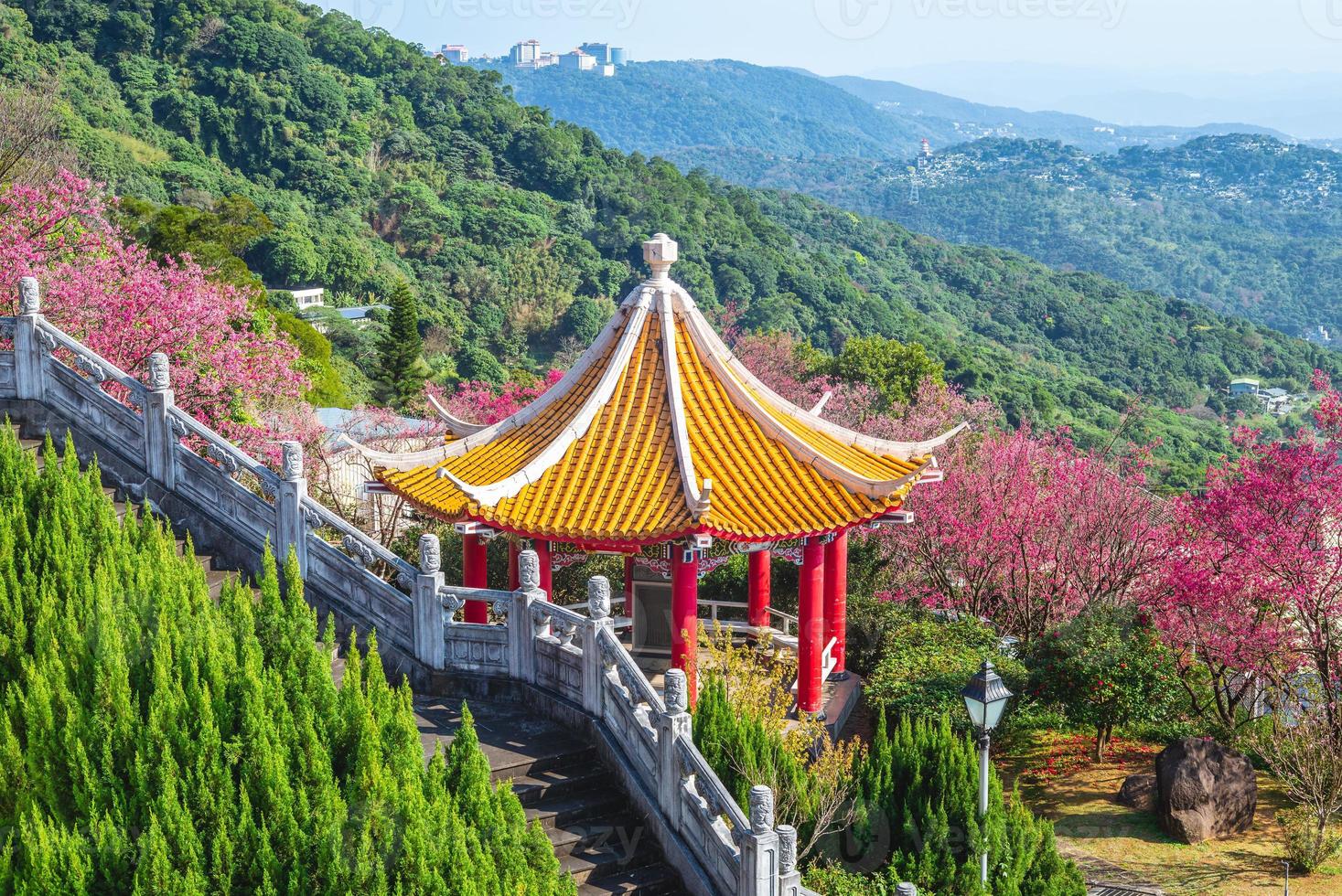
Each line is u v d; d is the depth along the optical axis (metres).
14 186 27.20
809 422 20.44
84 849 10.08
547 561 19.06
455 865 10.51
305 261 108.38
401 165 140.88
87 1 134.38
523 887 10.76
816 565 19.19
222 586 13.42
